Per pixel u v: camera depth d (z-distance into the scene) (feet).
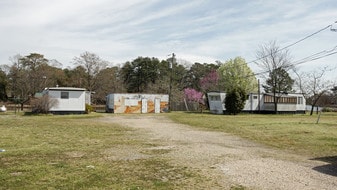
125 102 137.80
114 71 199.21
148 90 191.62
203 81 193.06
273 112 149.07
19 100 161.58
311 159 32.40
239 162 29.84
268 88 180.45
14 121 81.41
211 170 26.40
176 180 23.18
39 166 27.30
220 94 136.56
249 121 87.04
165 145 41.22
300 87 157.79
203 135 53.42
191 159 31.30
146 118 100.12
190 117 105.60
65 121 83.71
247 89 179.93
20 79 164.55
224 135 53.67
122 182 22.38
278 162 30.14
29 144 40.93
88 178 23.30
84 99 122.11
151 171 25.96
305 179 23.65
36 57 188.65
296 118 106.22
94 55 185.16
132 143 42.98
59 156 32.55
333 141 45.96
